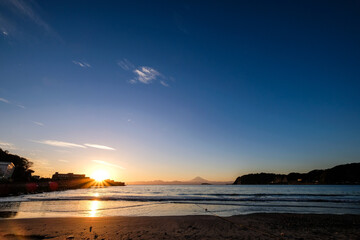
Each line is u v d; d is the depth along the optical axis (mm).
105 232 9438
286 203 25156
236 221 12648
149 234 9148
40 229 9906
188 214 16453
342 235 9164
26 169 91625
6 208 19641
